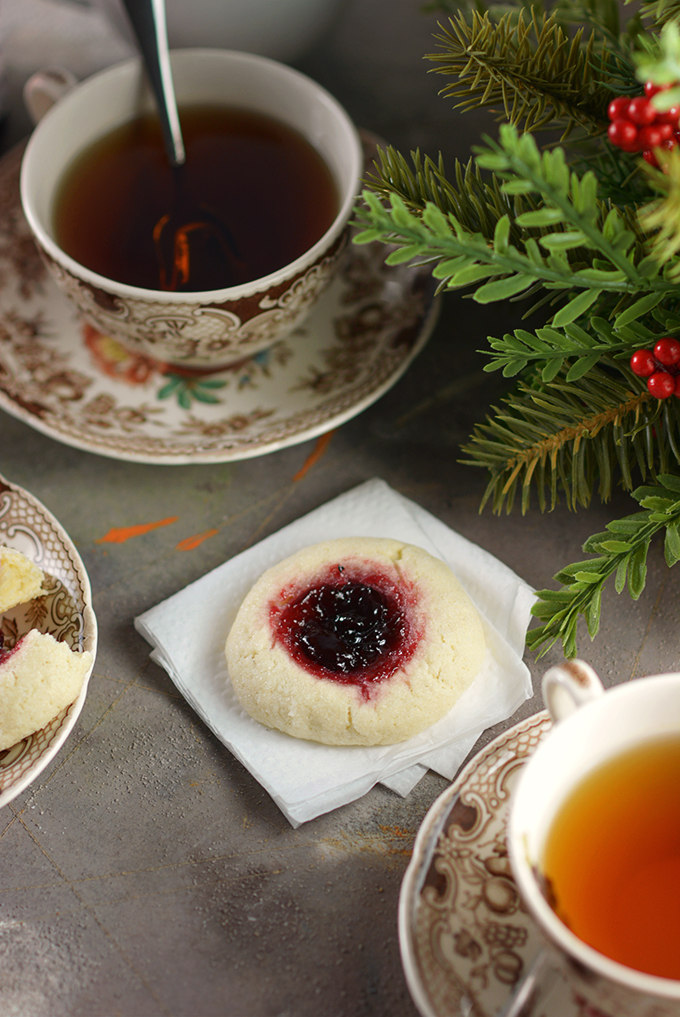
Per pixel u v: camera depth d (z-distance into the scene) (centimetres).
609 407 39
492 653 39
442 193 38
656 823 34
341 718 37
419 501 43
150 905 37
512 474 39
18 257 47
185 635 40
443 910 34
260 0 47
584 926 34
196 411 44
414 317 45
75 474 44
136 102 46
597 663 40
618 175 40
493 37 37
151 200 45
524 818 33
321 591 40
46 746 37
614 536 37
